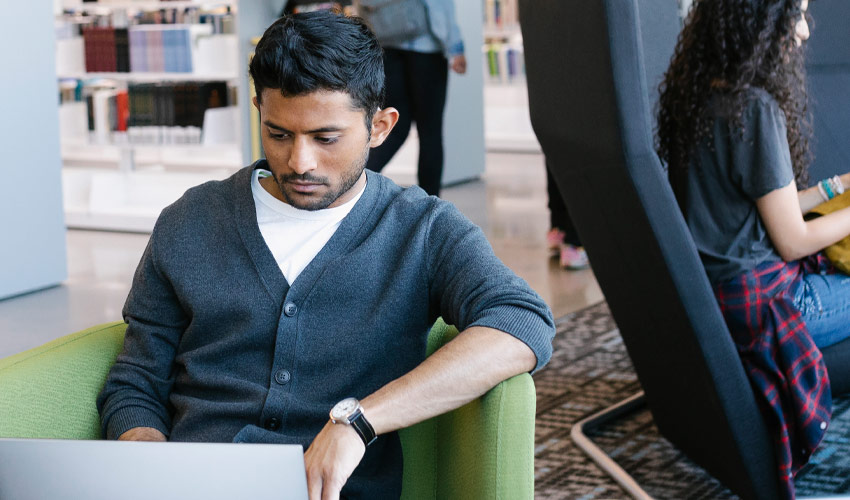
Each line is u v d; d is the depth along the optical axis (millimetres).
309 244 1363
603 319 3686
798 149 2252
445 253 1351
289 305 1330
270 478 1002
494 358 1217
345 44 1214
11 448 1016
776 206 2033
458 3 6750
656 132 2365
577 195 2197
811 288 2127
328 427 1185
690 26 2062
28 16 4230
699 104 2039
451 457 1366
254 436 1292
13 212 4207
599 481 2348
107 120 5785
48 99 4301
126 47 5762
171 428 1398
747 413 1983
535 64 2227
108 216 5539
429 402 1196
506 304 1264
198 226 1389
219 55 5688
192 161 6449
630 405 2762
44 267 4348
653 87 2678
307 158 1228
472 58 7070
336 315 1342
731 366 1953
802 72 2227
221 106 5684
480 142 7199
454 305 1312
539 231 5293
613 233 2070
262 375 1347
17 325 3822
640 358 2346
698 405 2111
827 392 2002
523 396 1217
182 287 1368
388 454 1367
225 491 1005
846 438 2539
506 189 6688
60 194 4398
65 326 3812
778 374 1988
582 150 2004
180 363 1399
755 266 2074
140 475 1005
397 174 7191
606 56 1803
